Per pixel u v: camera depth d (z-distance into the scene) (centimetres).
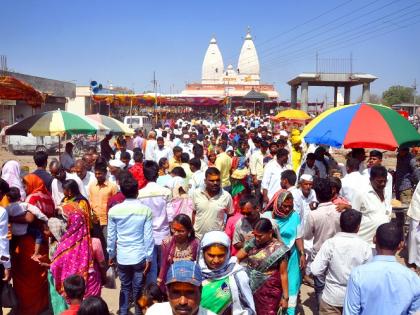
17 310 573
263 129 1631
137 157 798
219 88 6856
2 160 2241
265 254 429
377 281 336
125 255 526
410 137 627
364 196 550
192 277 265
